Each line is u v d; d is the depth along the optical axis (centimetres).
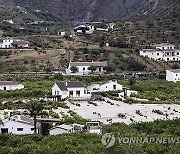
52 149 9512
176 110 15012
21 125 11625
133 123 12144
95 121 13025
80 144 9794
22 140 10319
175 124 11619
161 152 9212
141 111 14812
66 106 15550
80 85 17738
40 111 12056
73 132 11131
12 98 17088
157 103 16325
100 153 8312
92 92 18125
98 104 16275
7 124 11625
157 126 11419
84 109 15262
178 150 9131
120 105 16000
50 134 11262
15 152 9512
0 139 10438
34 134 10981
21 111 14300
